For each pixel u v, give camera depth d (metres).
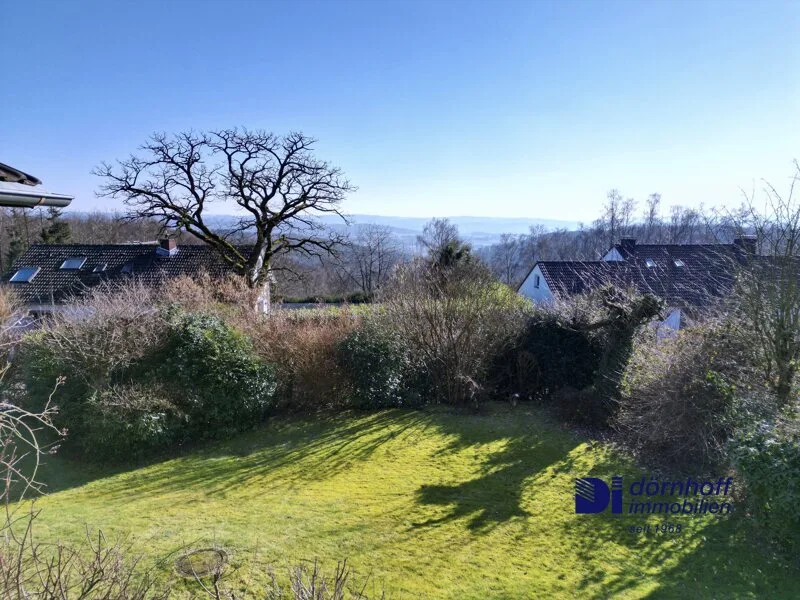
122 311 8.58
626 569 4.71
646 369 8.32
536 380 11.07
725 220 8.97
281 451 8.19
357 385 10.38
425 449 8.13
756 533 5.24
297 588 3.00
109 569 3.05
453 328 10.64
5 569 2.78
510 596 4.26
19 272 24.56
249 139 20.86
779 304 7.43
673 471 7.03
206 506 6.01
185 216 21.20
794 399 7.01
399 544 5.09
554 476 6.96
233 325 10.24
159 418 8.09
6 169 4.27
